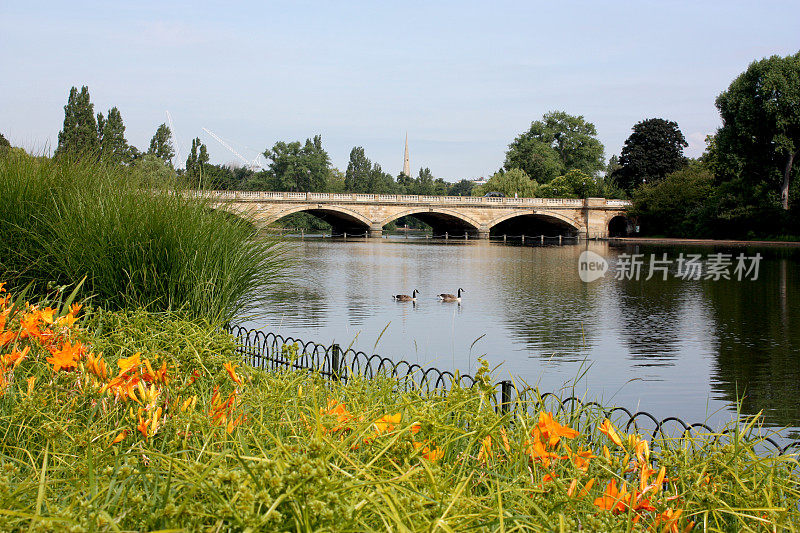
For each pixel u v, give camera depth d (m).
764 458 4.13
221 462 3.47
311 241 84.00
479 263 53.41
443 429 4.13
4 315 5.66
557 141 127.06
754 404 14.35
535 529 3.11
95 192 10.35
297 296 31.27
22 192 10.19
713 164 74.94
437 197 91.75
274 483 2.71
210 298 9.89
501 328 23.67
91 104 48.38
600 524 3.14
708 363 18.33
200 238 10.09
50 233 10.01
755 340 21.75
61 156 11.07
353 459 3.62
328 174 118.88
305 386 5.66
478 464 4.10
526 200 95.62
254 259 11.26
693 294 34.31
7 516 2.75
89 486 3.10
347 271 44.59
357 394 5.09
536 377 16.36
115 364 5.50
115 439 3.72
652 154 107.44
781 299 32.16
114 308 9.45
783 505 3.86
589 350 20.02
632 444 3.87
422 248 73.31
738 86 69.56
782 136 65.62
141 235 9.61
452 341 20.98
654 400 14.63
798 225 72.56
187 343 5.79
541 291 35.50
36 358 5.52
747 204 74.44
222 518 2.67
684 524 3.58
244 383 5.06
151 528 2.78
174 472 3.30
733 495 3.86
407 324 24.02
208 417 4.27
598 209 97.38
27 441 4.26
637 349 20.17
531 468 4.08
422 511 2.94
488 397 4.92
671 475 4.06
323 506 2.59
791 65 66.94
